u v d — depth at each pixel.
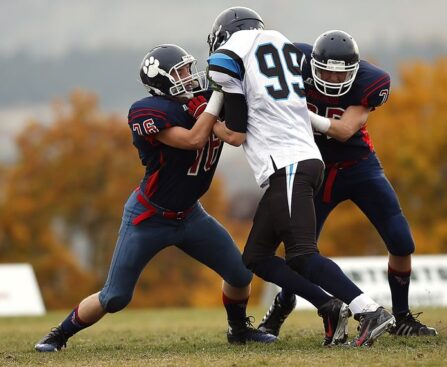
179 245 24.53
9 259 125.94
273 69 22.70
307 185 22.03
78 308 24.53
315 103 24.75
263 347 23.47
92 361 22.05
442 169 115.25
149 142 23.53
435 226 110.19
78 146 136.50
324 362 19.97
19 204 128.75
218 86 22.52
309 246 21.80
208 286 120.81
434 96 120.06
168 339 27.16
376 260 44.00
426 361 19.88
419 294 44.34
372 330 21.53
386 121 117.12
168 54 23.41
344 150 25.23
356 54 23.72
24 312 48.34
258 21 24.14
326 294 22.31
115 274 24.06
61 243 130.88
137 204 24.08
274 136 22.27
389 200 25.39
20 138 137.25
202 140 22.81
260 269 22.69
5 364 21.86
